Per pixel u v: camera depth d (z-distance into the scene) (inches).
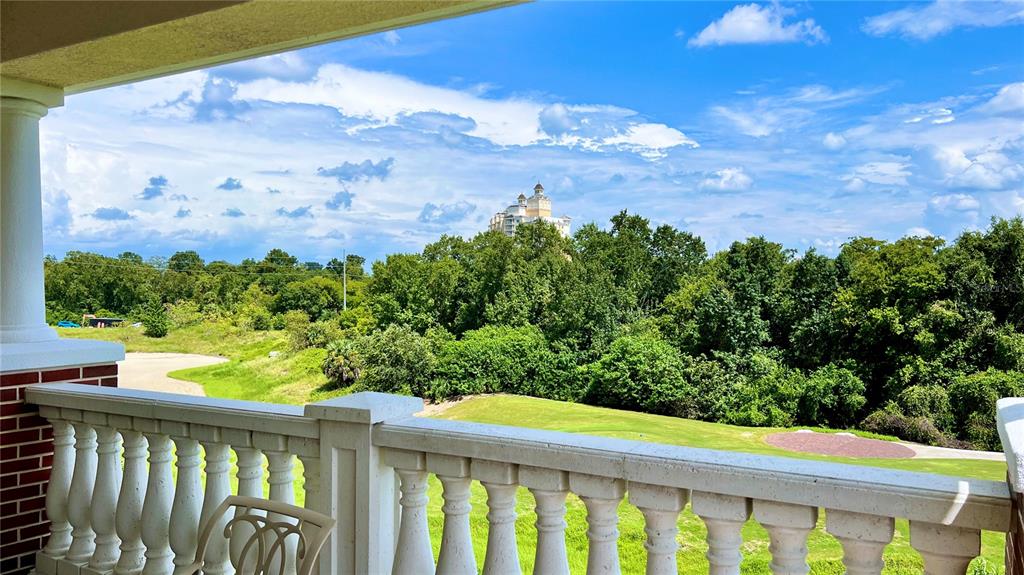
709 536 59.5
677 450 61.6
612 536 64.6
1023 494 40.3
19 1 104.0
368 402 77.8
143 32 94.4
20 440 116.5
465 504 72.5
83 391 106.3
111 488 106.2
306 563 63.7
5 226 118.5
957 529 49.5
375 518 76.7
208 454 90.8
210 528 72.6
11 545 116.3
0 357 112.3
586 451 62.9
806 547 56.1
